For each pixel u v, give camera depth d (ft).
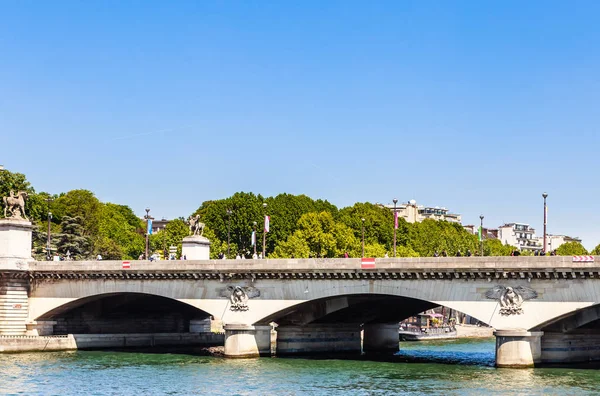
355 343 434.30
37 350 415.23
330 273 364.17
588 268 315.58
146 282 412.16
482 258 335.06
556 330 344.28
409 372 335.47
